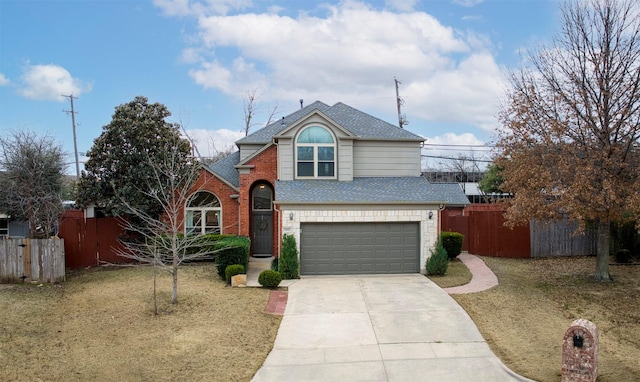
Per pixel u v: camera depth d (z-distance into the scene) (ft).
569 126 44.52
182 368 27.30
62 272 48.42
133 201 56.24
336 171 60.75
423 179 62.44
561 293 44.50
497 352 30.42
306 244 54.39
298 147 60.64
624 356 29.14
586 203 42.55
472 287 47.37
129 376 25.75
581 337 24.18
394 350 30.91
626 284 46.73
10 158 57.11
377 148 63.57
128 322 34.78
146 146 58.23
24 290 44.06
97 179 58.49
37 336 31.35
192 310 38.22
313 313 38.68
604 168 41.81
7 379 24.39
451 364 28.60
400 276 53.42
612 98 42.80
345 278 52.60
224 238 59.77
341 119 68.44
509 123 50.96
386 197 55.31
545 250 66.23
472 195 162.61
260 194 67.87
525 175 45.96
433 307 40.01
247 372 27.35
